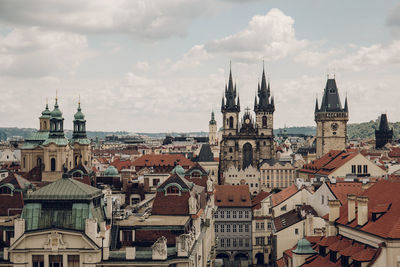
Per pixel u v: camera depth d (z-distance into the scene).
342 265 70.88
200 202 104.75
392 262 62.78
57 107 163.88
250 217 170.12
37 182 154.75
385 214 69.88
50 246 68.62
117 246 78.62
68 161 165.88
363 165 188.88
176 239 73.75
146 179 141.38
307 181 170.25
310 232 113.81
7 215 88.00
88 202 70.62
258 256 170.62
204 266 99.88
